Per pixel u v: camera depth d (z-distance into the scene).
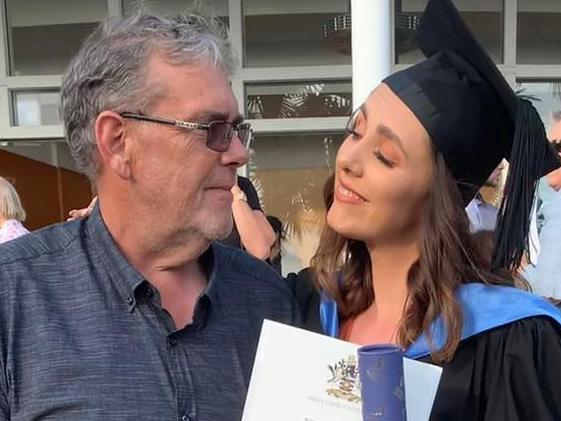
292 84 5.52
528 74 5.40
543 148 1.32
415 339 1.25
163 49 1.16
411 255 1.33
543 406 1.15
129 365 1.17
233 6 5.38
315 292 1.54
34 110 5.66
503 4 5.38
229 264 1.42
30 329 1.16
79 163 1.26
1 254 1.22
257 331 1.36
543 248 2.74
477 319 1.23
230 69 1.24
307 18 5.46
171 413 1.18
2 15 5.53
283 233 5.25
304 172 5.65
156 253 1.24
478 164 1.34
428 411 1.11
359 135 1.32
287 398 1.17
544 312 1.22
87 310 1.19
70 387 1.13
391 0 3.47
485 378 1.21
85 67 1.19
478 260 1.31
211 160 1.19
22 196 6.09
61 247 1.26
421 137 1.27
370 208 1.29
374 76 3.18
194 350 1.25
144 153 1.17
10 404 1.13
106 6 5.54
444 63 1.33
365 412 1.02
